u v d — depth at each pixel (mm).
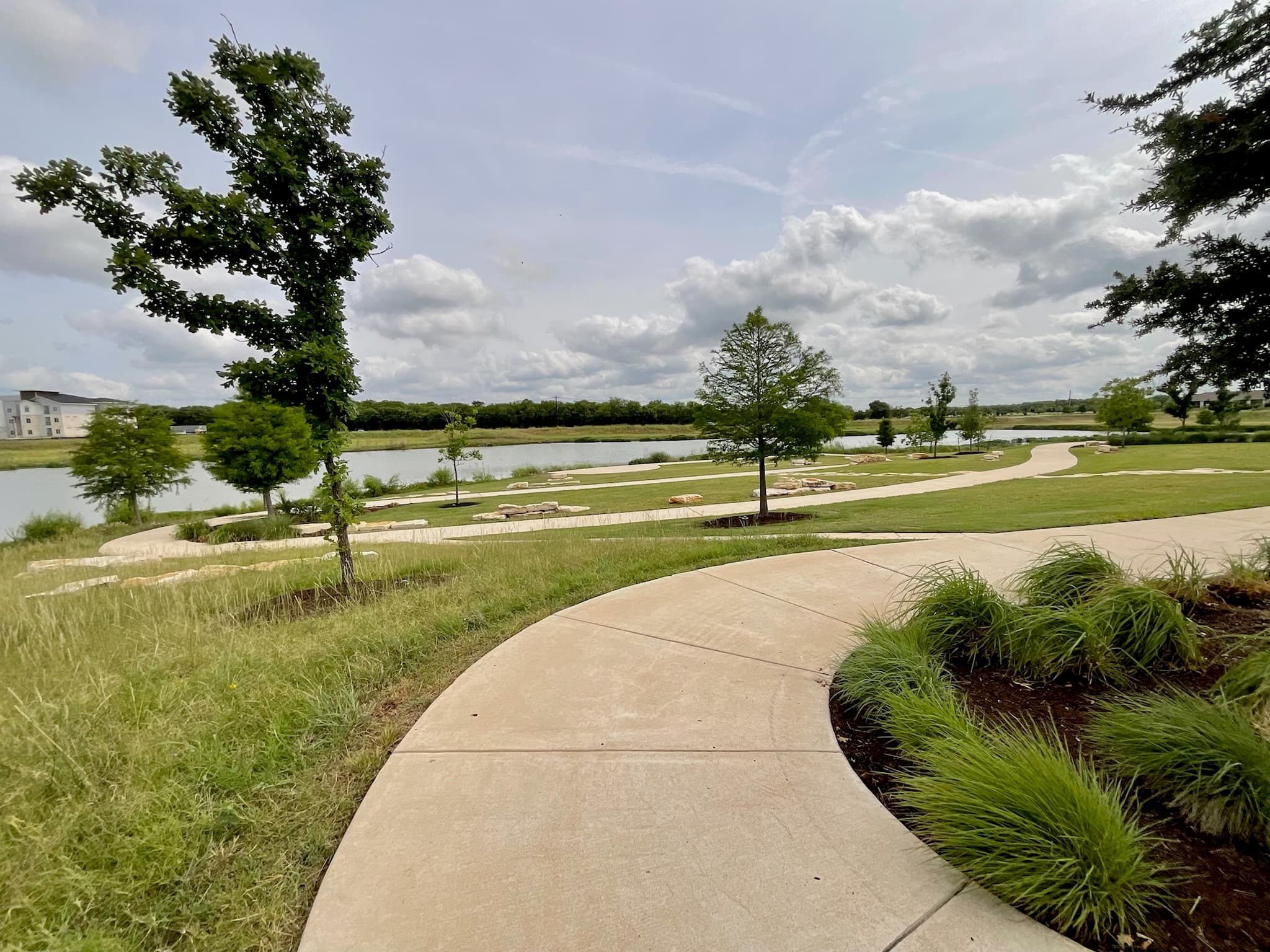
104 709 3039
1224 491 10477
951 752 2125
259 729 2891
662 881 1780
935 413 35531
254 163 5000
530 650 3805
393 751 2629
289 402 5453
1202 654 3066
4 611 5387
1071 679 2947
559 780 2348
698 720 2814
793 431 11641
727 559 6418
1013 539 6836
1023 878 1637
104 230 4566
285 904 1791
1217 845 1800
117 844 2014
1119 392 37531
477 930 1623
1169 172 3631
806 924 1594
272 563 8078
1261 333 3535
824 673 3330
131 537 15172
